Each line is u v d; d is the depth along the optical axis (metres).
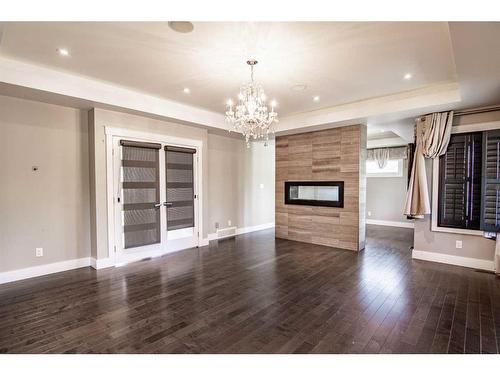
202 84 3.54
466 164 3.90
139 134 4.29
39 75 3.06
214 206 5.89
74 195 3.88
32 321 2.42
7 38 2.40
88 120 3.97
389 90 3.74
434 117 4.00
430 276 3.56
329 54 2.68
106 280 3.44
